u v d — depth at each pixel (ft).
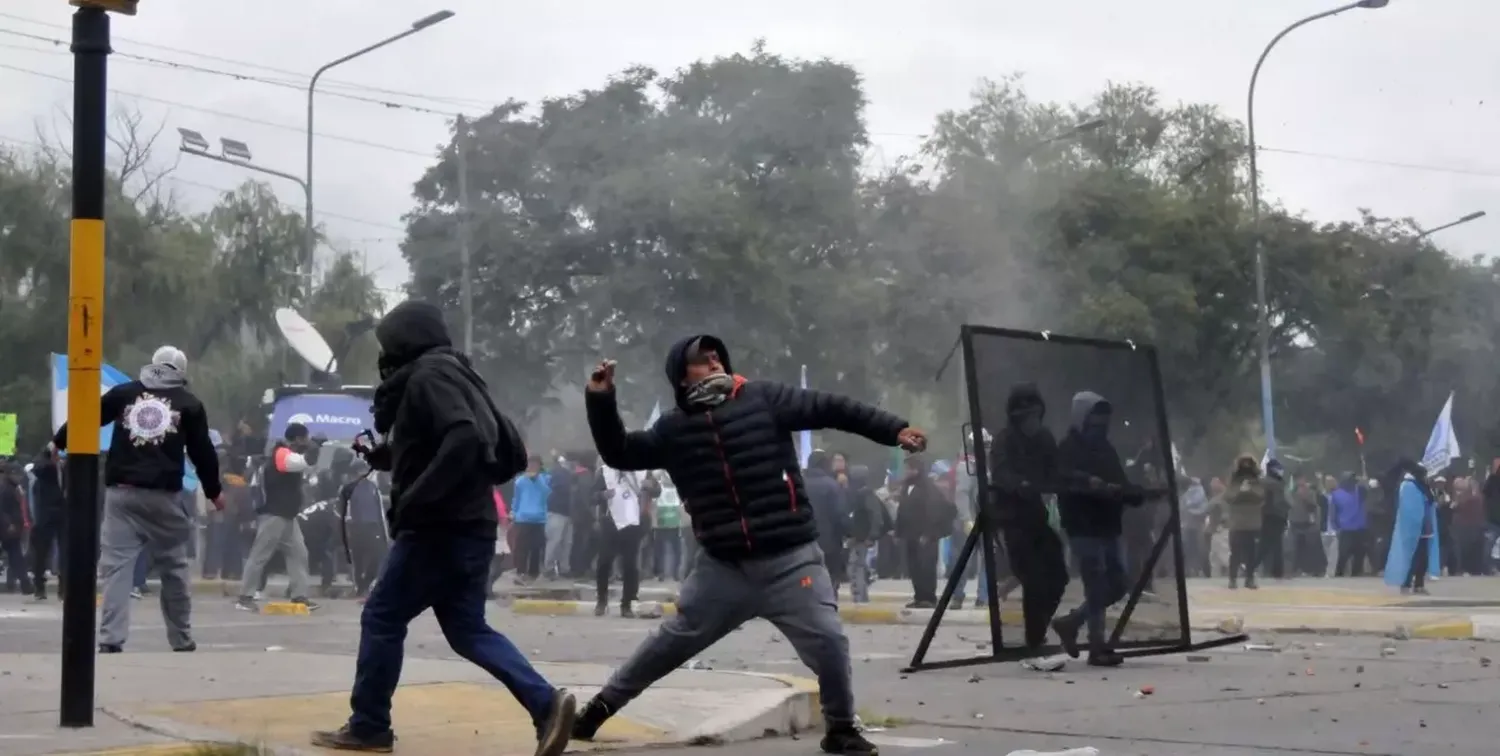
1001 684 33.99
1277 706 30.14
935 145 148.15
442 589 21.08
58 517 62.18
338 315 147.02
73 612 22.20
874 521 64.54
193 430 34.55
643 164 141.49
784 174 149.07
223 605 60.85
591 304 135.85
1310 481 107.04
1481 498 97.45
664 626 22.95
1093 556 37.11
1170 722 27.84
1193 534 89.04
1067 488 36.88
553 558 81.51
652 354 136.87
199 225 149.18
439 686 27.07
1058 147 149.18
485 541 21.15
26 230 136.26
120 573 33.91
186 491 69.15
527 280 138.72
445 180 142.72
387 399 21.16
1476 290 157.17
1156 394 39.14
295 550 57.93
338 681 27.78
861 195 149.07
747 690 27.27
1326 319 134.72
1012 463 36.04
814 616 22.47
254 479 67.82
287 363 146.51
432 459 20.80
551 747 20.70
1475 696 31.76
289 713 24.07
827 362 141.18
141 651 36.88
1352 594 70.13
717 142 147.23
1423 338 142.92
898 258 142.51
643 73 146.41
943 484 72.90
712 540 22.35
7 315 137.18
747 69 150.92
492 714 24.82
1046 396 36.83
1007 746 24.93
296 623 51.16
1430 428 148.36
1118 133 157.99
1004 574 35.86
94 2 21.59
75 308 21.80
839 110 151.64
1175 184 151.84
